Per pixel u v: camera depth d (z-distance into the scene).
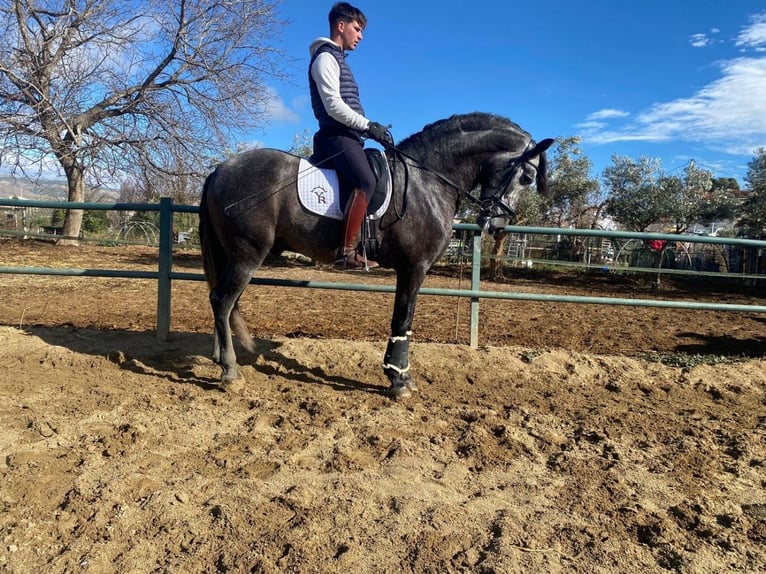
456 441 3.60
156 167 19.06
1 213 25.08
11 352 4.88
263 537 2.45
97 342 5.30
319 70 3.77
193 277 5.38
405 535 2.51
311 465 3.16
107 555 2.30
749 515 2.80
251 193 3.92
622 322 9.10
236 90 18.66
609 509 2.82
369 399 4.29
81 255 17.06
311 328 7.14
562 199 21.17
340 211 3.93
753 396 4.79
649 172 19.55
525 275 18.48
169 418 3.73
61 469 2.97
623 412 4.27
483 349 5.56
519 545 2.46
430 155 4.23
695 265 19.33
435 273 17.78
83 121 18.28
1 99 16.92
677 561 2.39
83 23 17.50
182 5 17.88
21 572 2.19
